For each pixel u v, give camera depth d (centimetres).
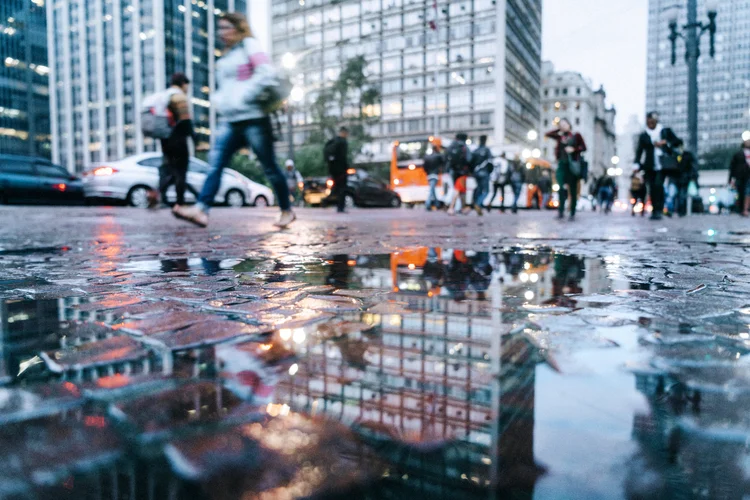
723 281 212
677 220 1037
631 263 278
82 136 8556
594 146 11588
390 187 2327
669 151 1020
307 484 49
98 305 159
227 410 69
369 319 135
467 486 49
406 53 6700
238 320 134
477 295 175
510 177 1636
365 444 58
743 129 13388
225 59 497
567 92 9819
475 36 6306
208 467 52
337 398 74
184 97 667
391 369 90
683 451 57
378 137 6856
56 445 58
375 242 418
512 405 72
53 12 8594
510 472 52
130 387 79
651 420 67
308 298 167
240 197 1602
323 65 7288
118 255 323
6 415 67
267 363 94
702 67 13800
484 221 873
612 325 128
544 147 9975
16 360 96
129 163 1341
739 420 66
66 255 323
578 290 187
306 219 870
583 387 80
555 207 3039
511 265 267
